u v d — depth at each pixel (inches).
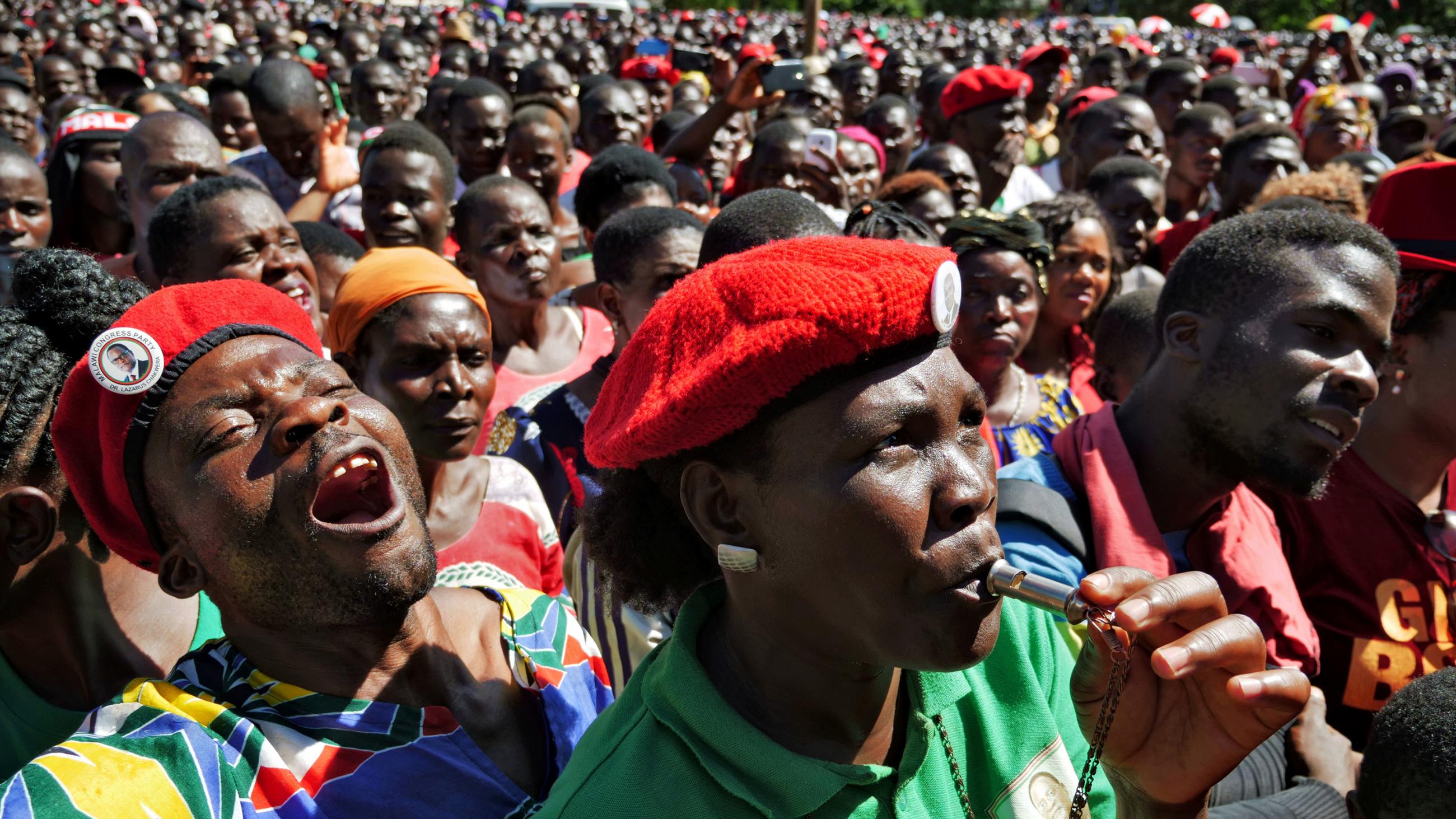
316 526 54.6
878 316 41.7
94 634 64.9
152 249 139.4
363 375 110.1
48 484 62.3
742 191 235.3
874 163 247.0
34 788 49.0
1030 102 360.2
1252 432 81.0
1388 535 98.0
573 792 50.0
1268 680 44.0
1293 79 542.3
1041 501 82.4
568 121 343.6
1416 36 1148.5
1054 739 56.0
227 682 58.0
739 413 43.8
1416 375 97.5
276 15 791.7
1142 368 141.0
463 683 62.2
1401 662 96.6
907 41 941.2
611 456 49.5
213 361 56.1
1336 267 78.6
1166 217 276.5
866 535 42.8
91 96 402.0
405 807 56.4
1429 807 60.7
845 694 49.8
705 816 47.4
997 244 132.2
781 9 1545.3
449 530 109.3
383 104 361.4
